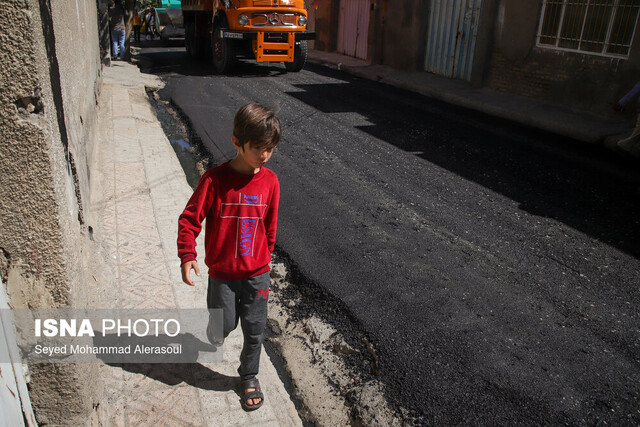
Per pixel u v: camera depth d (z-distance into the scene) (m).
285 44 12.84
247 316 2.57
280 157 6.80
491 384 2.99
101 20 11.91
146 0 20.88
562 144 7.84
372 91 11.69
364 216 5.12
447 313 3.62
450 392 2.94
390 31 14.17
